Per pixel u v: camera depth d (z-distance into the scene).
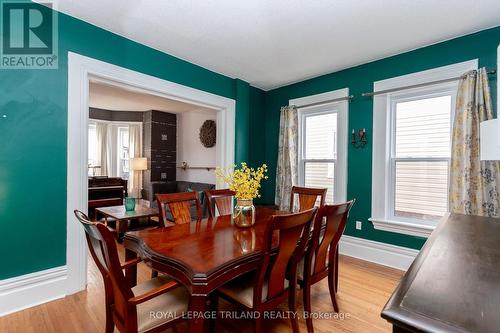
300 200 2.99
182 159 6.50
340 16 2.19
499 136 0.85
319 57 3.04
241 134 3.87
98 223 1.14
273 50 2.87
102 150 6.43
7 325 1.84
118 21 2.31
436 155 2.79
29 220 2.07
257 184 2.15
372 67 3.16
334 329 1.87
